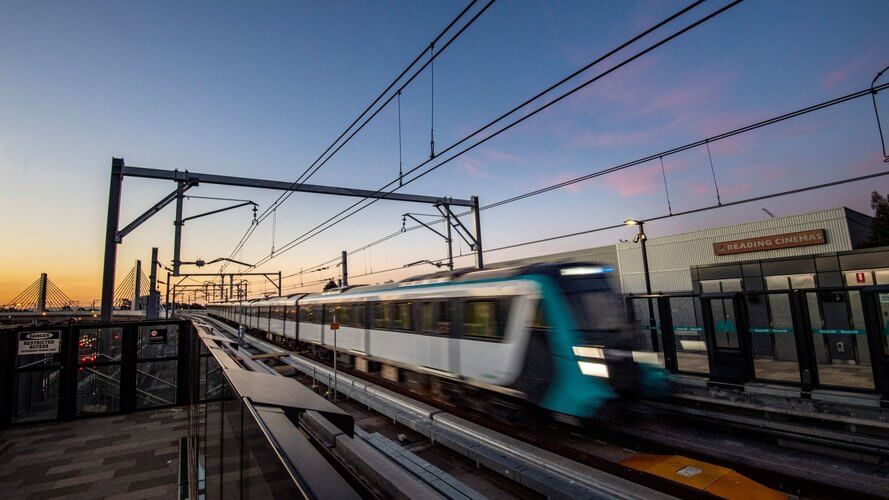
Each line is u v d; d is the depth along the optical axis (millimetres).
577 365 7613
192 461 6586
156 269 23328
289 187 14109
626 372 7730
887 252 13516
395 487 3131
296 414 2238
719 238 20531
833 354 14281
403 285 12875
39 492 7121
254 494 1685
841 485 5488
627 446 7352
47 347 11047
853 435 6508
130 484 7387
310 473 1386
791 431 7102
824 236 17594
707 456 6656
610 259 24609
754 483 5605
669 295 10984
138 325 12039
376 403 9547
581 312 8039
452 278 10805
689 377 10383
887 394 7387
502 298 9016
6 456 8617
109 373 13352
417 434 8328
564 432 8148
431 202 17281
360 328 15102
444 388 11047
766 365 13555
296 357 16406
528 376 8250
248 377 2617
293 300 23547
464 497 4551
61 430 10227
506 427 8547
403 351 12312
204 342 4723
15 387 10805
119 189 12297
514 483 6008
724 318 16516
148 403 12398
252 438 1739
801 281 15320
